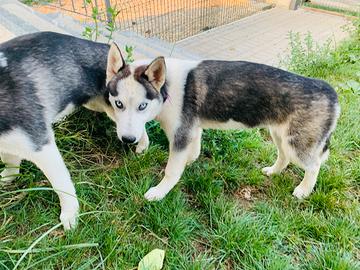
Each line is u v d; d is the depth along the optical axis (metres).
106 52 0.68
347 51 1.45
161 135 0.85
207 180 0.73
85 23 1.28
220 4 2.06
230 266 0.59
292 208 0.71
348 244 0.62
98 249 0.57
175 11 1.89
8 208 0.61
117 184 0.70
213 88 0.66
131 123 0.59
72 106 0.65
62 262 0.54
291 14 2.13
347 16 2.05
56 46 0.60
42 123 0.54
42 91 0.55
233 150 0.83
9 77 0.52
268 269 0.56
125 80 0.58
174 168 0.68
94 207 0.64
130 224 0.63
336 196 0.73
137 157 0.77
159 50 1.20
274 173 0.79
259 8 2.19
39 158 0.55
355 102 1.06
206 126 0.72
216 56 1.46
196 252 0.60
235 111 0.67
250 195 0.75
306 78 0.65
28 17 1.17
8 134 0.51
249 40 1.66
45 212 0.62
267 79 0.64
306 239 0.64
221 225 0.63
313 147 0.66
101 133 0.82
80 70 0.63
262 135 0.95
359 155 0.87
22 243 0.55
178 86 0.65
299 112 0.63
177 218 0.63
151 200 0.67
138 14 1.76
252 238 0.61
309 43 1.34
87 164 0.75
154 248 0.59
